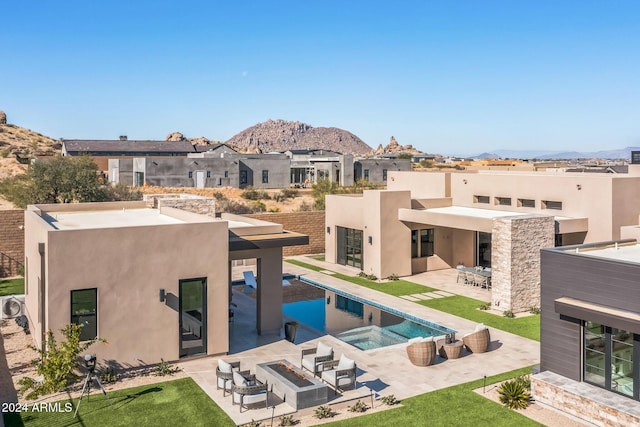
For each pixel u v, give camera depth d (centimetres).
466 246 3175
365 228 3067
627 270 1305
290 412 1352
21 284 2759
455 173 3309
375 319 2295
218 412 1360
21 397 1449
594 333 1374
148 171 5878
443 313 2291
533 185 2878
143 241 1650
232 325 2147
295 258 3634
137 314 1652
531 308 2333
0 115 11112
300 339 1992
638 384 1280
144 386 1528
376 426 1301
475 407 1401
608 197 2552
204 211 2548
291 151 10450
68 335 1481
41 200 4250
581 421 1316
